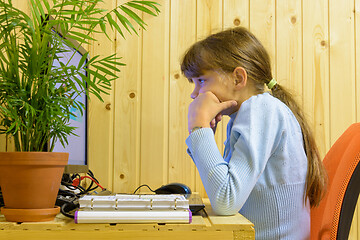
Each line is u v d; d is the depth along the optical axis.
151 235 0.75
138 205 0.77
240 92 1.12
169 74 1.93
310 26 1.97
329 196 1.05
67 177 1.35
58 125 0.90
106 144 1.89
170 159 1.90
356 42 1.99
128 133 1.90
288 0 1.98
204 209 1.00
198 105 1.03
